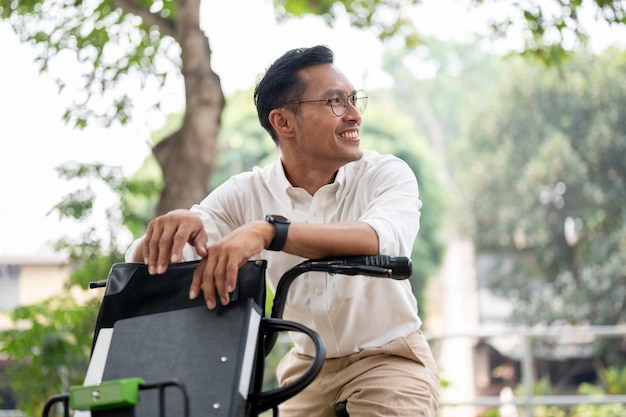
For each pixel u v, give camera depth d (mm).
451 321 18484
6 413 6629
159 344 1651
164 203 6082
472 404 5469
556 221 14844
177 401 1572
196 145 6035
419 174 17250
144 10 5988
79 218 5996
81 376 5676
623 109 14664
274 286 2232
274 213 2219
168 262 1702
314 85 2061
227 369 1577
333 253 1765
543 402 5332
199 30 6000
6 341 5578
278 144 2166
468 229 15742
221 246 1648
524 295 15055
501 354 16312
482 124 15492
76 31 5910
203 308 1671
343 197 2166
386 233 1819
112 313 1733
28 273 15781
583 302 14375
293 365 2275
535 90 14984
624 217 14445
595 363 14992
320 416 2227
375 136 17500
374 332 2160
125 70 5992
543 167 14781
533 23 5879
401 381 2074
